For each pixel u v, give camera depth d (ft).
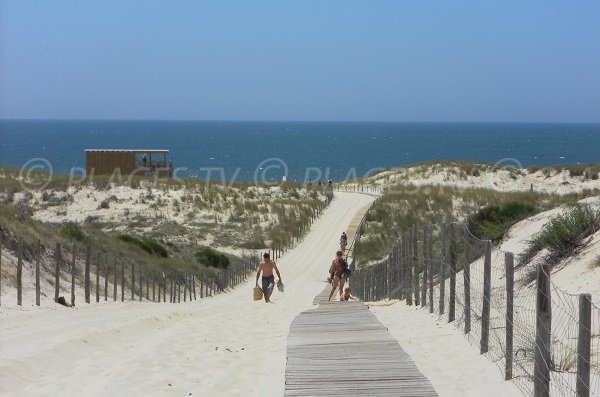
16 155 483.10
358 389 29.37
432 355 36.04
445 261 48.42
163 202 177.27
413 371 32.19
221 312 66.49
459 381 30.76
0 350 39.14
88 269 68.18
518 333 35.45
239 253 148.15
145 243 122.62
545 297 26.50
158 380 33.81
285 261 143.84
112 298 77.66
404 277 60.23
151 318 55.67
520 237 67.62
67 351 40.06
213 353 40.86
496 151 598.34
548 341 26.48
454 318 43.62
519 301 44.34
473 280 55.57
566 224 52.11
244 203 181.68
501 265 58.23
